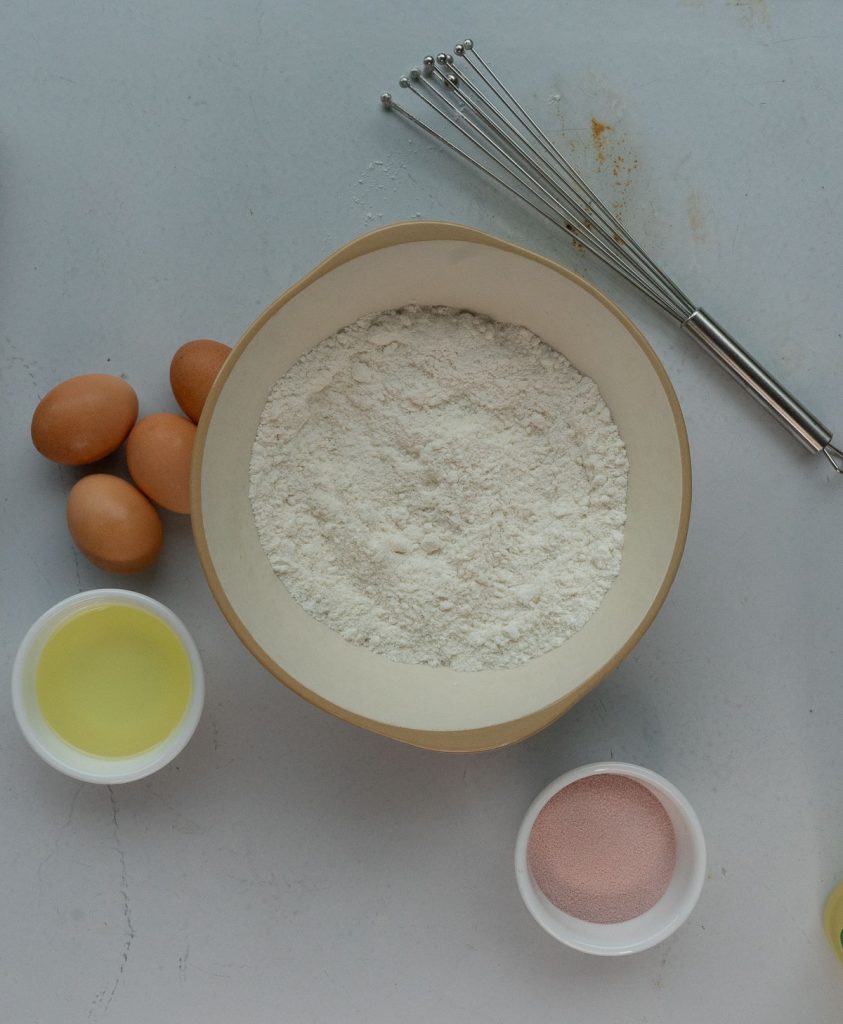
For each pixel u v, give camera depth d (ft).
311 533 1.76
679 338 1.94
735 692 1.94
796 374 1.95
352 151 1.92
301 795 1.94
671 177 1.94
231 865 1.93
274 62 1.91
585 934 1.84
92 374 1.82
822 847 1.94
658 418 1.66
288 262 1.91
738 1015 1.95
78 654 1.84
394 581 1.73
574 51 1.94
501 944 1.94
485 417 1.77
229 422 1.66
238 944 1.93
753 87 1.95
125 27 1.91
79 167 1.91
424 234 1.61
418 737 1.63
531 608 1.73
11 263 1.90
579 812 1.90
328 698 1.68
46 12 1.91
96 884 1.92
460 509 1.73
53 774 1.92
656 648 1.94
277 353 1.70
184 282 1.91
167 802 1.93
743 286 1.95
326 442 1.77
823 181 1.95
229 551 1.67
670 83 1.94
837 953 1.91
